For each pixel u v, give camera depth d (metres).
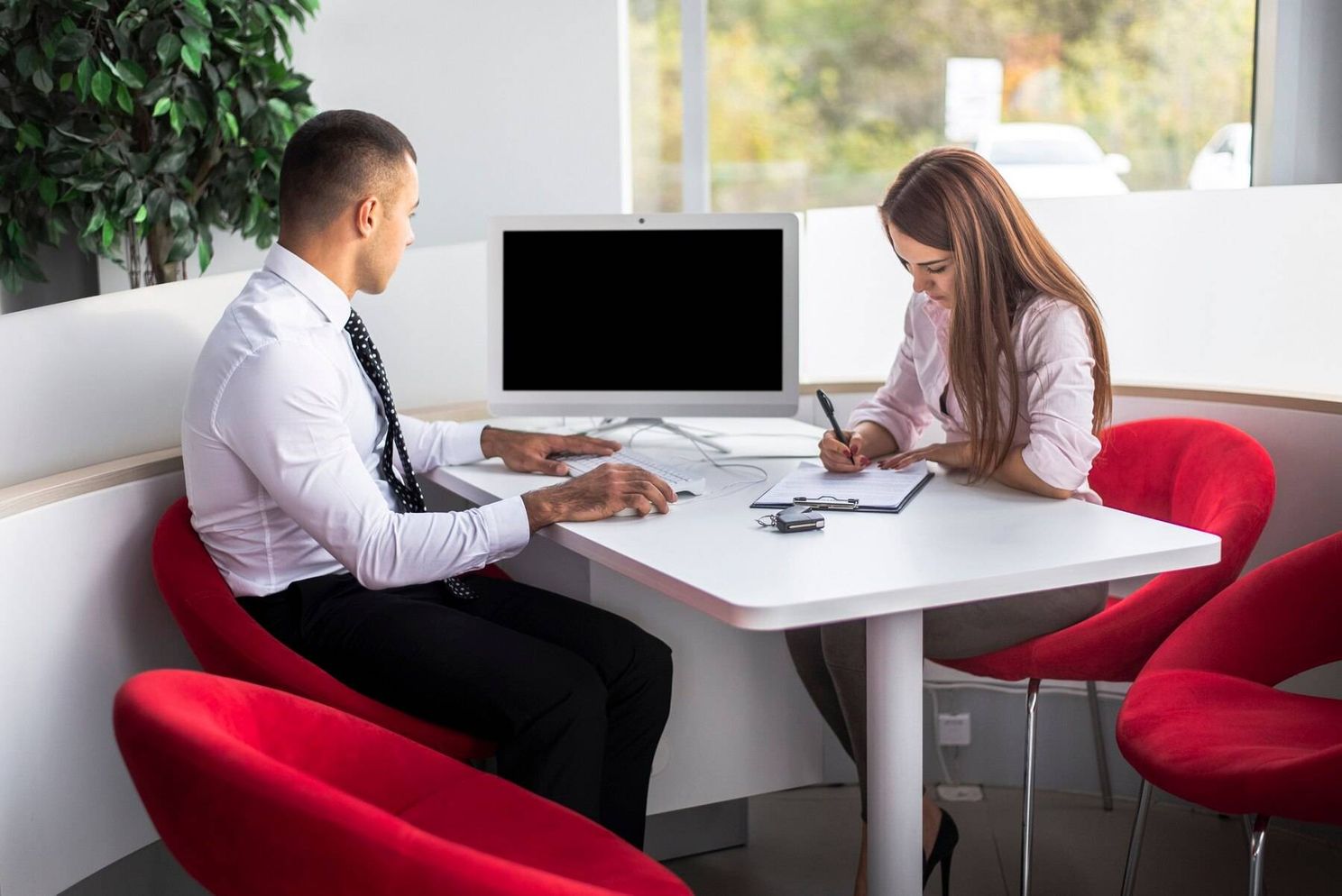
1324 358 2.76
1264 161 3.12
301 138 2.00
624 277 2.45
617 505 1.89
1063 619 2.13
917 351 2.38
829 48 3.46
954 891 2.43
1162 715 1.80
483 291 3.01
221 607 1.84
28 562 1.87
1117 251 2.98
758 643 2.30
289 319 1.95
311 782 1.09
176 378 2.38
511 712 1.77
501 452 2.34
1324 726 1.74
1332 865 2.47
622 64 3.36
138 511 2.08
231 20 2.89
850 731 2.12
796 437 2.53
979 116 3.38
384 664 1.86
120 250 3.18
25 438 2.13
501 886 1.06
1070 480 1.97
